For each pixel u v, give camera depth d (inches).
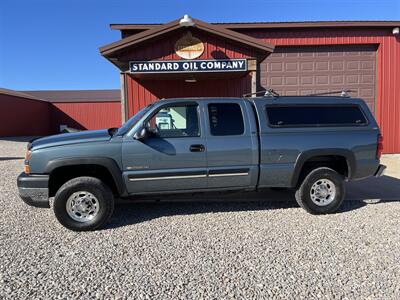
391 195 255.6
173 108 197.3
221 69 360.2
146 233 175.5
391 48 478.6
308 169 214.8
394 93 483.2
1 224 190.9
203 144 194.5
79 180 180.4
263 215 206.2
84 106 1312.7
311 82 482.9
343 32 474.9
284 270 132.6
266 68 479.5
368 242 161.0
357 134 212.4
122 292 117.3
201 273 130.7
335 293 115.7
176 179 193.6
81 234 175.0
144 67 355.9
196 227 184.2
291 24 463.2
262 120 203.8
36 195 180.1
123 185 188.5
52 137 195.8
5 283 123.4
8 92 1136.8
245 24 461.7
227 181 200.2
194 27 361.4
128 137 187.9
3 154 557.6
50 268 135.6
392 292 116.3
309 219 197.9
